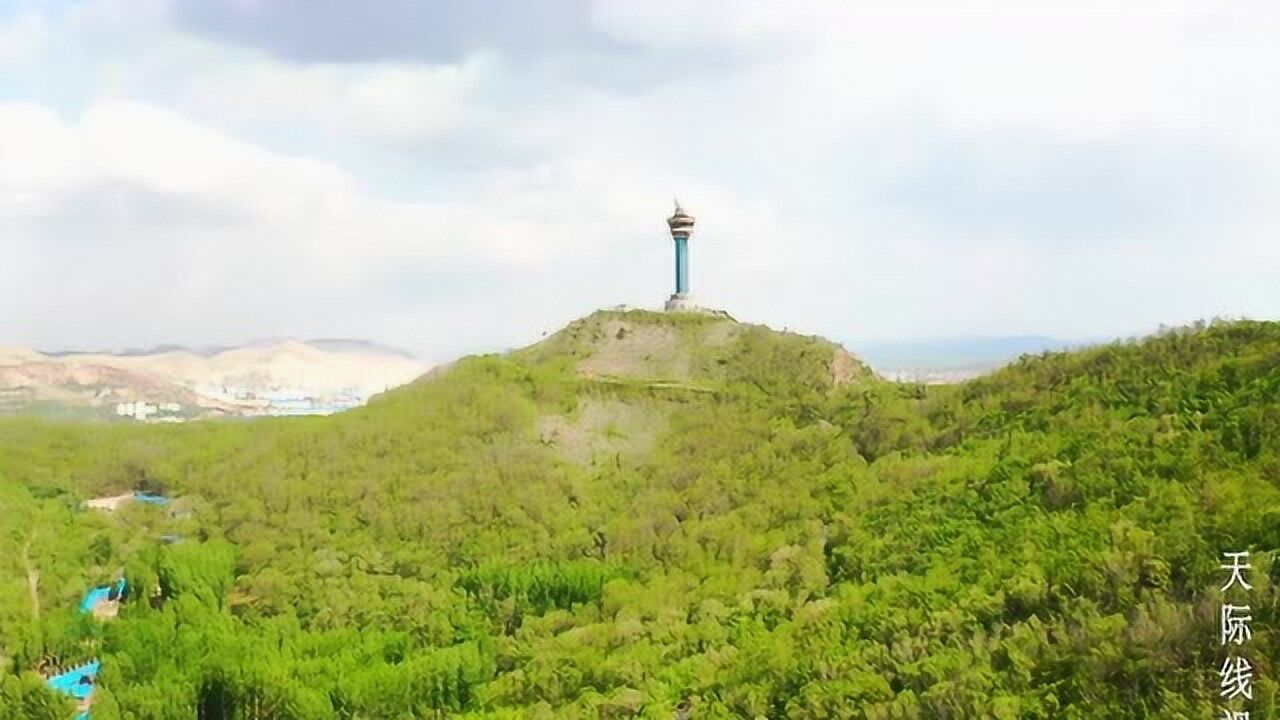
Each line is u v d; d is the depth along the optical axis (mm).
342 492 153000
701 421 157625
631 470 150375
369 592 126812
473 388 176625
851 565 90625
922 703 57094
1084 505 79750
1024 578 67250
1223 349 101125
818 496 115688
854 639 71688
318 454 165875
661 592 106062
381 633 114875
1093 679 53344
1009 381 123438
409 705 98500
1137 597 59562
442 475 153125
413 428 168875
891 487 105688
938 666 60312
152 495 170250
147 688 100688
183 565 132250
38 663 119188
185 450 182875
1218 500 68000
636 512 132875
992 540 80562
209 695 101625
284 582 130875
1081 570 65250
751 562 106125
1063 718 51969
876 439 126312
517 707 88312
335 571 132750
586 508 141375
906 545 87875
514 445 158250
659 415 164125
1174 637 53500
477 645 108188
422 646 112875
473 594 123562
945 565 79812
